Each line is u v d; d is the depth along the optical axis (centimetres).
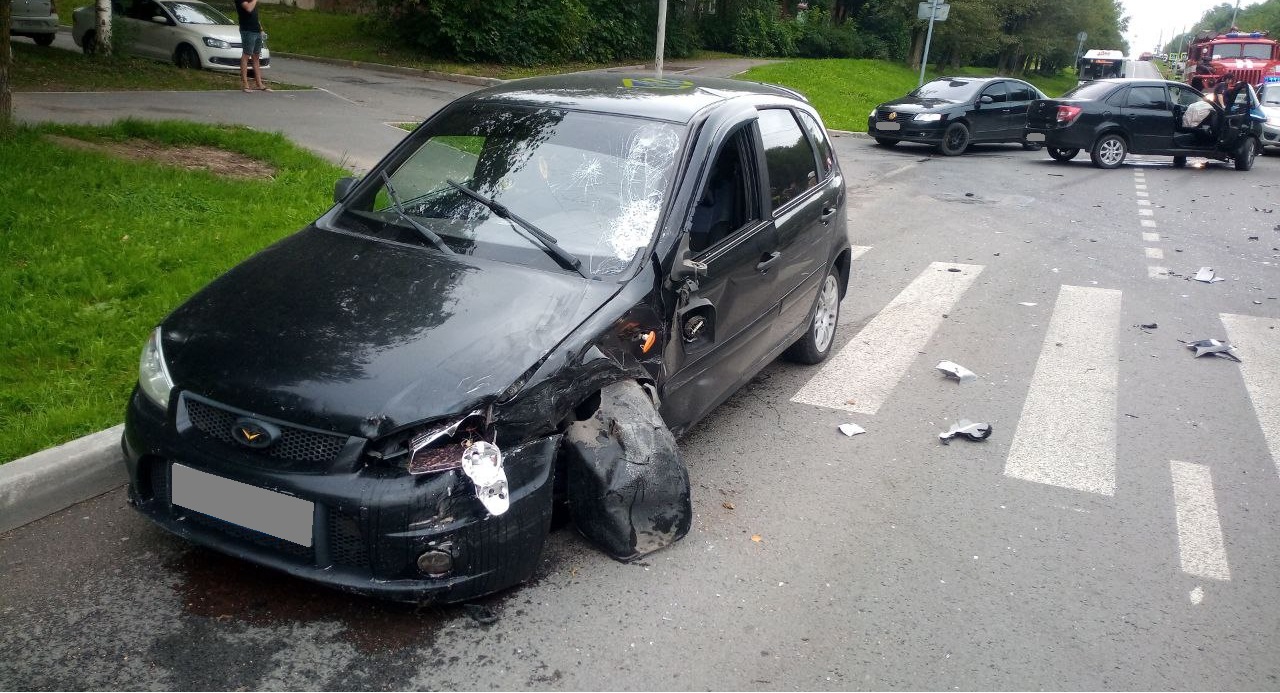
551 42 2888
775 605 377
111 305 606
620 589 378
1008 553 428
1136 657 357
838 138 2236
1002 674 343
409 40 2736
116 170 887
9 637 333
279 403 325
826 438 546
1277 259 1075
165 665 322
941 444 545
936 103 2047
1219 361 706
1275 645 368
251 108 1535
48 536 399
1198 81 3847
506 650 338
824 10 5266
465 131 484
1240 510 478
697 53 3747
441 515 323
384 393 325
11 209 738
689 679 330
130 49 2072
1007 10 5359
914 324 780
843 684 333
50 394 488
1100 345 736
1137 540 445
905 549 427
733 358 498
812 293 612
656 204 431
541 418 344
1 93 980
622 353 383
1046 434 564
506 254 412
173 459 342
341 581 323
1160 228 1249
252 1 1719
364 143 1303
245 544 338
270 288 388
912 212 1309
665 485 393
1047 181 1675
